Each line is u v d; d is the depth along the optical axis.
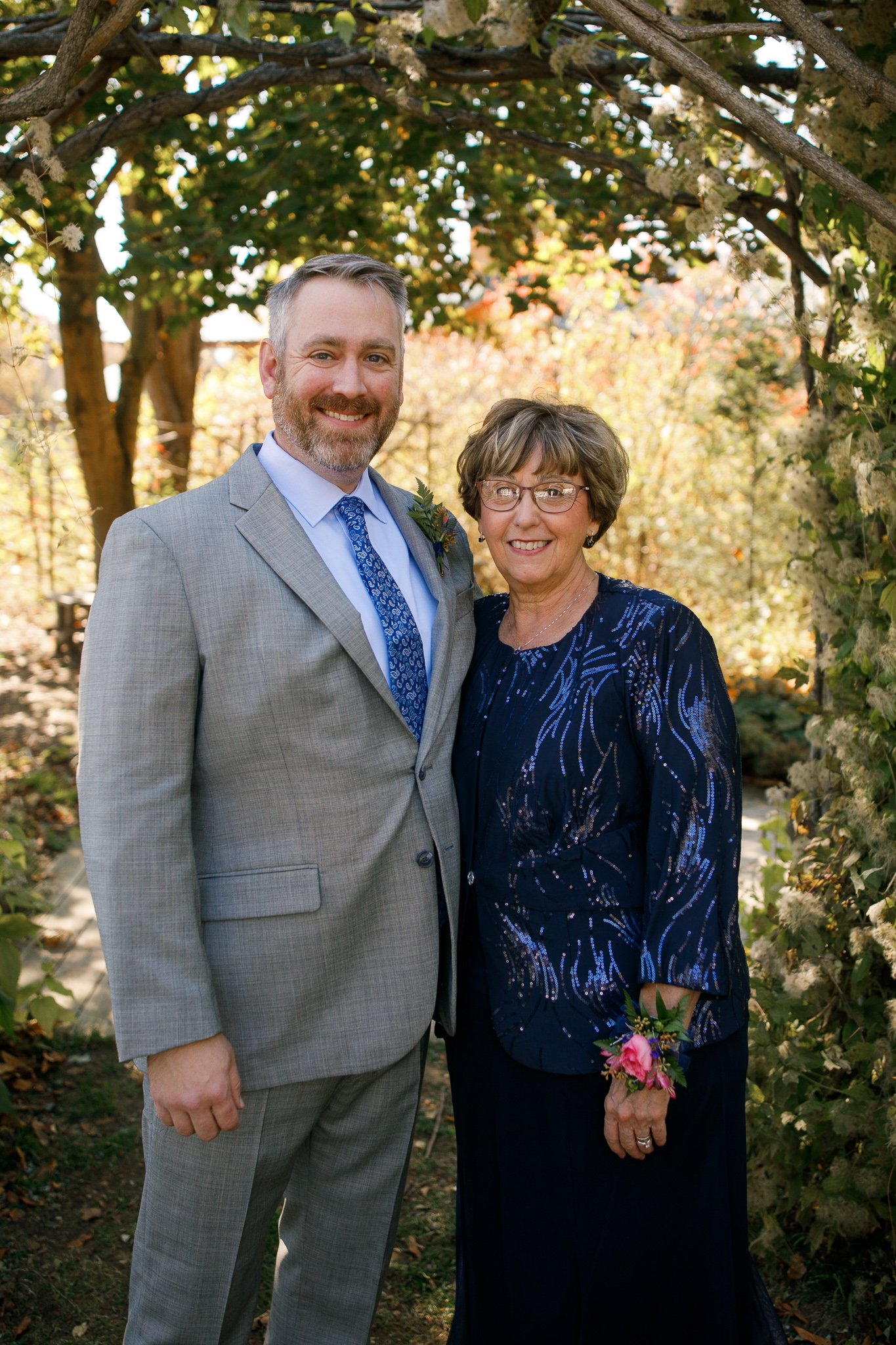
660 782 1.67
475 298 5.96
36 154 2.15
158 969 1.54
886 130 1.98
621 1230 1.69
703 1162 1.70
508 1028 1.72
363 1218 1.90
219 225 4.07
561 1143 1.70
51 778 5.67
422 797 1.76
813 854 2.36
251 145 4.01
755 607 7.43
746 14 2.17
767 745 6.12
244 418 9.38
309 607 1.68
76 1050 3.25
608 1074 1.62
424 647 1.86
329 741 1.68
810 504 2.29
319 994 1.71
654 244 4.16
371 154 4.22
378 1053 1.74
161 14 2.21
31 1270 2.34
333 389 1.74
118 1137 2.84
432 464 8.10
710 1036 1.68
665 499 7.88
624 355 8.20
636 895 1.71
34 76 3.71
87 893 4.42
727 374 7.61
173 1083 1.56
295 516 1.75
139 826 1.56
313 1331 1.94
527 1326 1.76
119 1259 2.40
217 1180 1.70
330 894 1.69
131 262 3.96
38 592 9.23
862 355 2.12
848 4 2.01
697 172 2.29
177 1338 1.74
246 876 1.68
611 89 2.55
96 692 1.60
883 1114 2.13
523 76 2.59
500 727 1.78
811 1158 2.25
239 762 1.67
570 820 1.70
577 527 1.77
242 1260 1.77
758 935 2.65
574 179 3.95
